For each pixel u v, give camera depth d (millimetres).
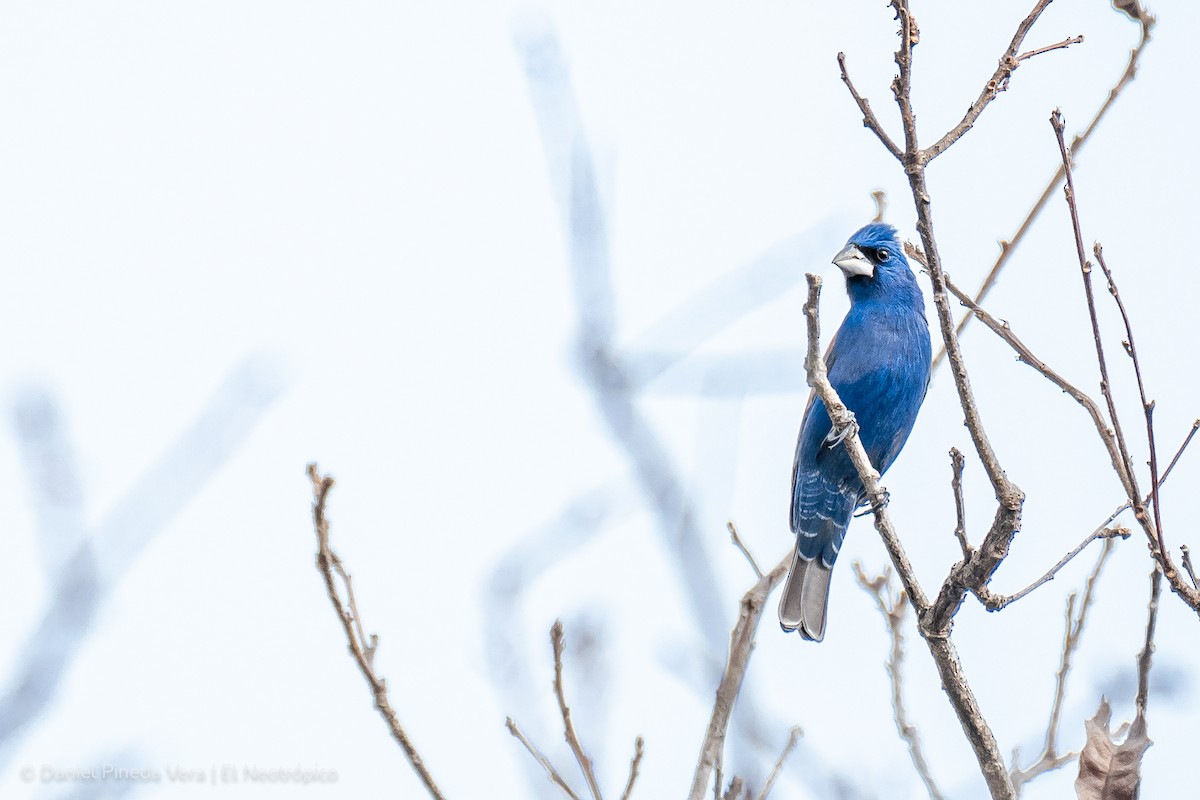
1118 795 9023
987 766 9516
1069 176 9164
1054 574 9445
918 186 9562
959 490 9539
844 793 9727
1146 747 9047
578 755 9227
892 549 10250
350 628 8938
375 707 8891
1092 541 9523
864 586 11008
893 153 9648
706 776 9188
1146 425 9016
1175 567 8945
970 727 9578
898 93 9602
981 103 9711
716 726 9258
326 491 8977
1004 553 9336
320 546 8938
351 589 9031
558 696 9359
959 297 10336
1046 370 9977
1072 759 10250
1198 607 8859
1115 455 9219
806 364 11359
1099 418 9430
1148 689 9188
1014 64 9797
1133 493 9055
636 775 9156
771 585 10195
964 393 9445
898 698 10383
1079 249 9094
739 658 9562
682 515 9289
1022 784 10188
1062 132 9219
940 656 9711
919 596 9953
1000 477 9289
